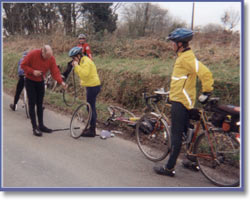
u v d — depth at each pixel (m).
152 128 4.18
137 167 3.91
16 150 4.25
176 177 3.69
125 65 7.69
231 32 8.88
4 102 7.16
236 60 6.46
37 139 4.77
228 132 3.29
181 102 3.47
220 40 8.42
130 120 5.00
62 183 3.37
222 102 5.25
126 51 9.68
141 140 4.75
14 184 3.29
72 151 4.34
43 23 15.40
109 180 3.49
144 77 6.54
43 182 3.36
